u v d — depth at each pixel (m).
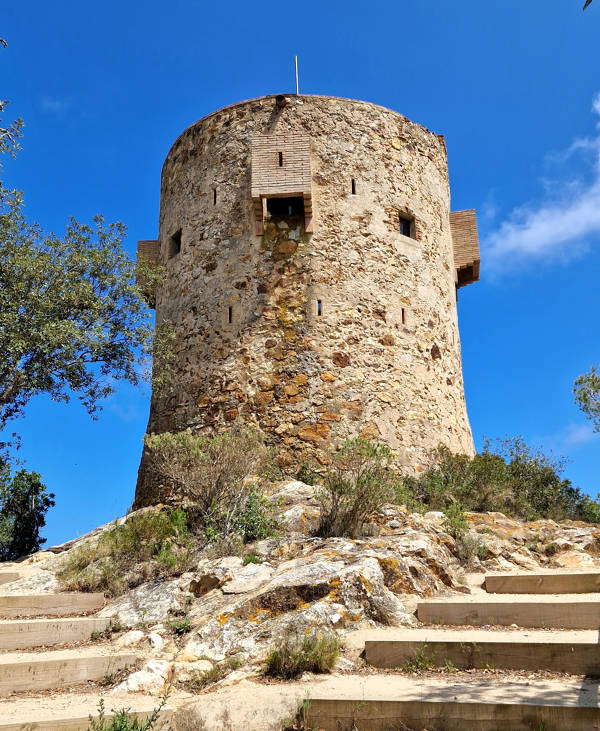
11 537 15.37
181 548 10.19
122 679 6.31
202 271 15.55
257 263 14.84
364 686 5.42
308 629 6.63
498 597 7.55
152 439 11.54
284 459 13.51
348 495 9.75
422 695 5.04
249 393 14.13
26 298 12.49
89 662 6.45
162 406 15.68
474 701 4.80
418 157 16.72
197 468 11.02
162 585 8.62
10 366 11.85
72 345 12.16
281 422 13.80
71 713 5.35
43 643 7.29
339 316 14.48
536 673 5.48
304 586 7.13
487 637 6.02
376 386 14.32
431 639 6.04
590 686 5.03
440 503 12.30
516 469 14.23
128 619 7.93
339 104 15.88
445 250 16.98
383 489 9.83
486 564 9.23
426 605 6.98
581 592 7.50
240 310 14.73
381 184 15.71
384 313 14.88
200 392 14.73
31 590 9.49
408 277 15.52
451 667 5.77
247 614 7.10
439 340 15.90
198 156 16.45
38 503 16.31
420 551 8.31
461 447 16.08
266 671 6.02
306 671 5.95
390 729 4.90
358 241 15.07
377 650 6.07
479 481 13.05
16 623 7.22
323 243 14.84
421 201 16.42
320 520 10.09
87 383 13.21
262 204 14.87
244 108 15.97
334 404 13.89
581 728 4.49
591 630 6.19
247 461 11.34
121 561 9.89
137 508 15.18
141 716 5.32
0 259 12.68
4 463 15.01
